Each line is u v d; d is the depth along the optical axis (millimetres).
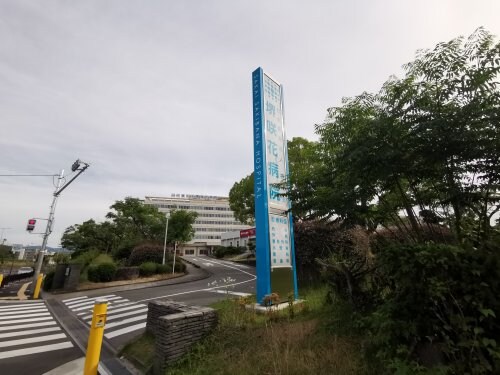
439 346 2885
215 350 4812
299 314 5992
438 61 4129
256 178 8531
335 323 4512
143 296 13414
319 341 4191
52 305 12680
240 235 57344
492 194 3645
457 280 2789
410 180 4449
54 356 6094
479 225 3688
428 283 2904
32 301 14047
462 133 3471
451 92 3938
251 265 32906
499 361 2449
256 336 4934
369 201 4699
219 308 6887
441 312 2947
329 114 5336
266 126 8953
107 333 7621
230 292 12797
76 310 11320
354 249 8953
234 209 25125
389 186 4617
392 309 3303
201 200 90000
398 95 4410
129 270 19766
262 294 7520
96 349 4453
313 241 10883
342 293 5129
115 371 4918
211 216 89438
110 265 18922
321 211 5000
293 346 4180
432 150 3705
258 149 8680
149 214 36344
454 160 3738
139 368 5027
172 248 32594
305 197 5461
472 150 3475
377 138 4180
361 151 4043
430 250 2926
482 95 3711
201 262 38938
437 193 4316
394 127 4059
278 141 9336
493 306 2635
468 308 2770
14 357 6039
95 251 25547
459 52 4027
